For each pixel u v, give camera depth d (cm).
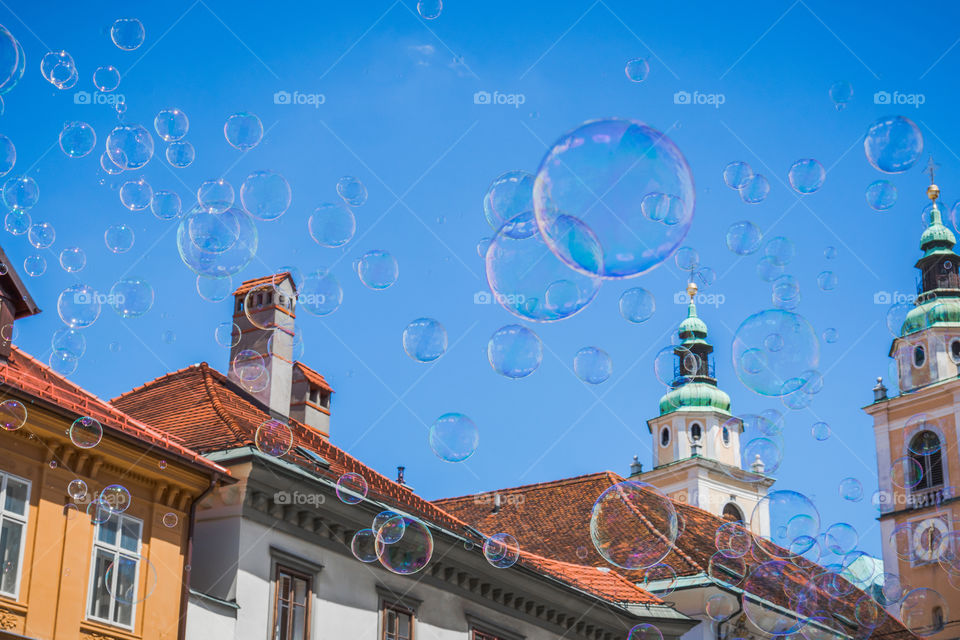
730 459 7312
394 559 2175
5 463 1653
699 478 6994
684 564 2984
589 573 2759
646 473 7269
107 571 1744
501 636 2372
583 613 2534
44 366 1861
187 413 2200
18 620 1620
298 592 2011
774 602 3031
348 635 2069
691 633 2862
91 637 1695
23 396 1653
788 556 3256
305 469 2042
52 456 1708
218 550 1936
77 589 1695
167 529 1838
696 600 2898
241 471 1955
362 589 2120
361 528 2120
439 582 2273
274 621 1952
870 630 3338
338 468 2284
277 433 2138
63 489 1714
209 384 2302
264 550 1964
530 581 2414
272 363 2370
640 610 2627
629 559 3042
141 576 1783
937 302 5775
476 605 2342
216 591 1911
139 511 1808
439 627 2247
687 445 7281
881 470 5584
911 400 5591
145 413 2258
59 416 1697
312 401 2559
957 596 5031
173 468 1842
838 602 3378
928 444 5494
